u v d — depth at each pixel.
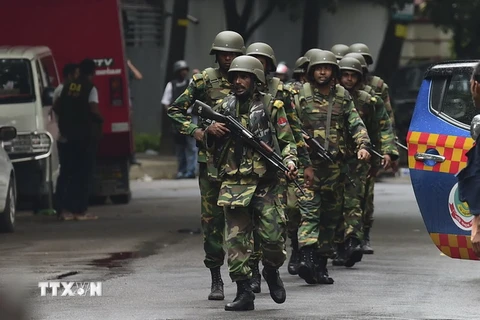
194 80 22.06
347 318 19.88
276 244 20.58
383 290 23.44
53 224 38.41
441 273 26.08
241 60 20.72
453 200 22.98
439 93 23.56
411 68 73.12
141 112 79.94
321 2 68.94
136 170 60.75
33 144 40.50
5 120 40.38
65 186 40.09
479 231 14.83
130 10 77.44
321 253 24.58
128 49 79.00
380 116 27.72
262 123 20.64
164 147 68.31
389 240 33.22
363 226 29.47
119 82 46.16
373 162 28.98
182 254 29.52
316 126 24.80
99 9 46.06
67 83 39.56
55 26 45.91
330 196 24.70
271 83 21.56
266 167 20.55
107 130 45.97
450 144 23.00
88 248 30.89
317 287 23.97
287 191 22.48
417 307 21.16
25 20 45.81
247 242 20.72
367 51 30.34
